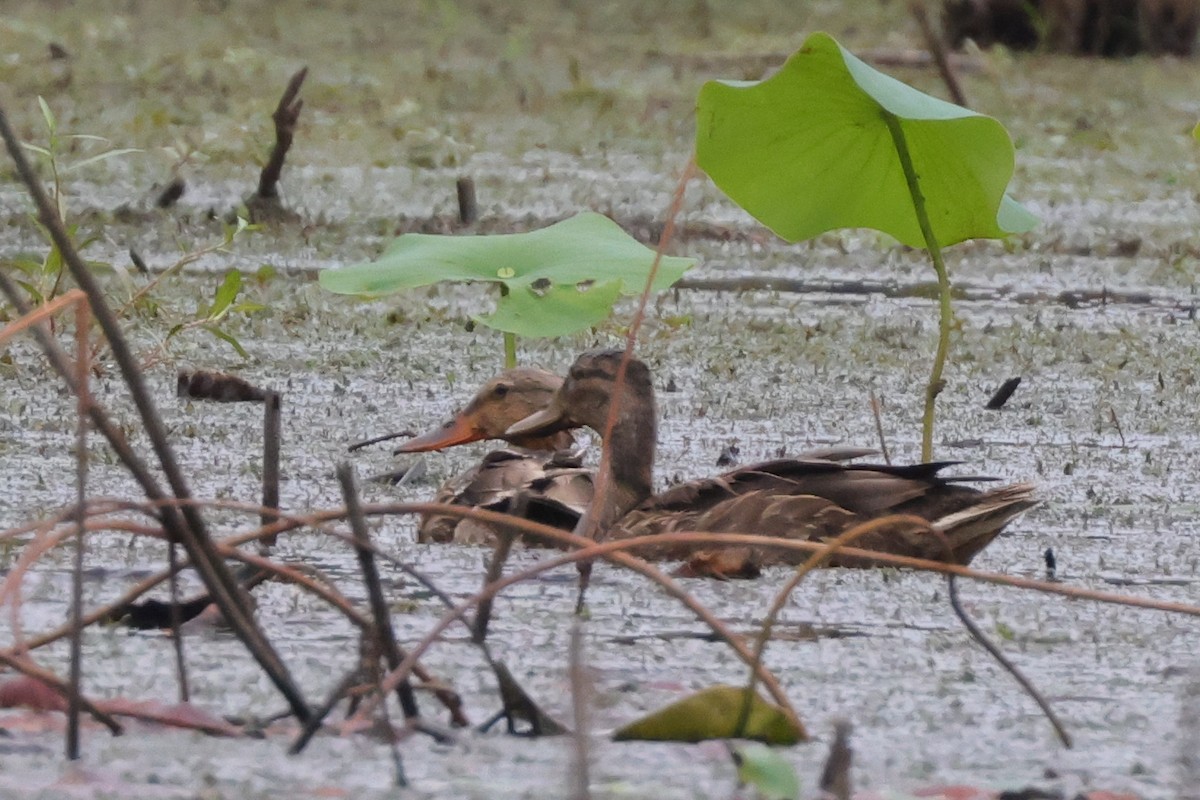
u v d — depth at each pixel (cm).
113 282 1686
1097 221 2305
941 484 961
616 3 4084
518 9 4025
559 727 616
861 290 1895
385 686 584
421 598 853
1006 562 978
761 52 3425
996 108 2977
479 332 1606
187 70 2988
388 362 1476
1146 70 3403
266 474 969
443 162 2462
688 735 608
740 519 952
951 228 1121
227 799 534
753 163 1098
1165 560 985
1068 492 1141
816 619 834
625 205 2225
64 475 1084
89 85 2814
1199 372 1540
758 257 2058
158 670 690
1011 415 1366
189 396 1327
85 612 780
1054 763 610
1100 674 745
